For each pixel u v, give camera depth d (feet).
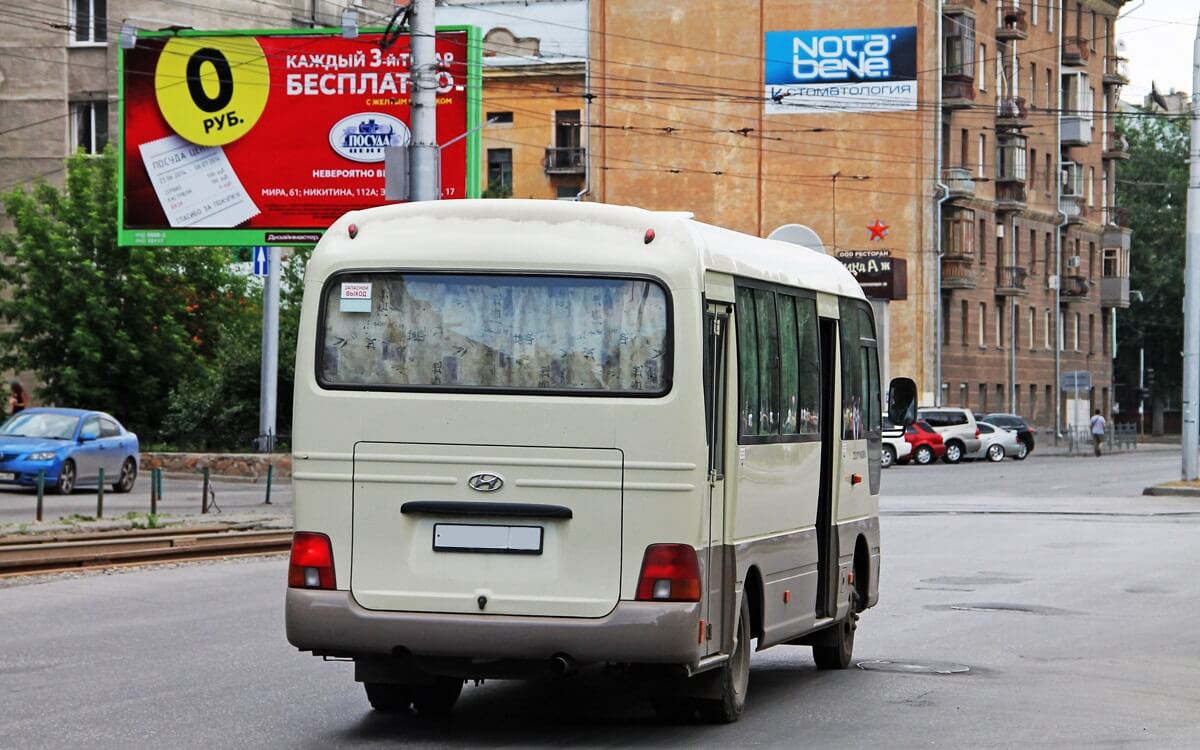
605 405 34.88
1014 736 36.99
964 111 258.16
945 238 252.42
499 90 268.41
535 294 35.47
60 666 45.44
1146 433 398.21
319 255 36.37
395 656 35.17
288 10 204.23
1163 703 41.96
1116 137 325.01
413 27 91.40
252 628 53.88
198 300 171.73
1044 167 294.05
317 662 46.57
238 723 37.17
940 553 87.15
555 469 34.94
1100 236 322.55
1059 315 297.12
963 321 262.26
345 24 142.20
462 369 35.47
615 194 254.27
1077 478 177.17
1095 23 317.01
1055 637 55.26
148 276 168.14
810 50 245.45
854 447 47.83
